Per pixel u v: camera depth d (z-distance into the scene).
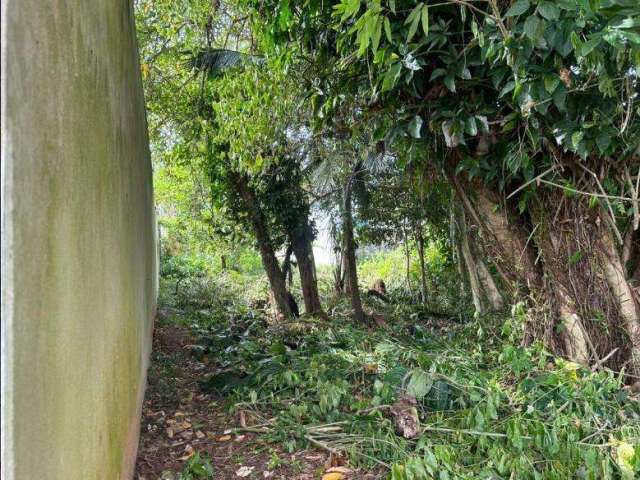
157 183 14.02
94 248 1.57
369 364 4.59
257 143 5.87
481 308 6.79
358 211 9.50
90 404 1.47
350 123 4.43
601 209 3.64
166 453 3.38
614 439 2.64
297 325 7.95
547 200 3.85
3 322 0.84
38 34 1.03
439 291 11.10
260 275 15.90
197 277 14.20
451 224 7.25
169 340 7.03
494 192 4.04
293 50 4.39
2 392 0.83
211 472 2.96
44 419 1.02
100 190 1.72
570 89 2.78
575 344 3.87
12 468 0.85
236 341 6.72
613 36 1.95
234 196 9.44
